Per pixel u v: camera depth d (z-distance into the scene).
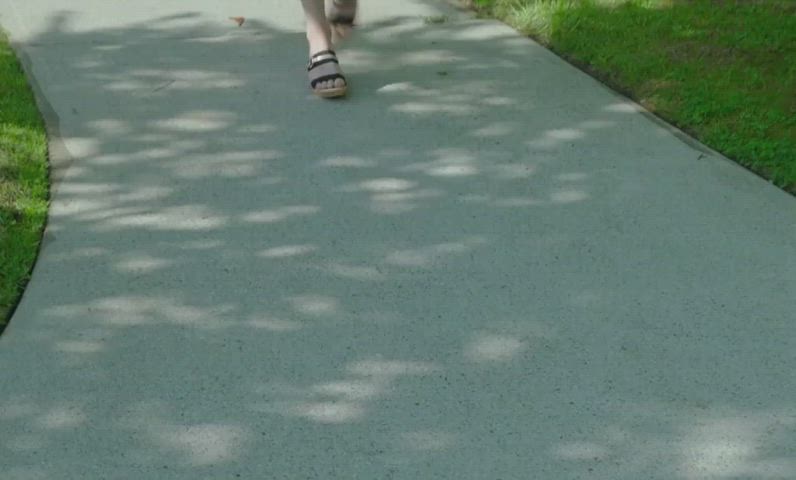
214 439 3.15
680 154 4.64
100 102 5.08
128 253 3.99
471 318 3.66
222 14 6.11
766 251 4.00
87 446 3.12
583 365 3.44
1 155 4.52
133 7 6.19
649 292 3.79
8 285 3.78
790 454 3.10
